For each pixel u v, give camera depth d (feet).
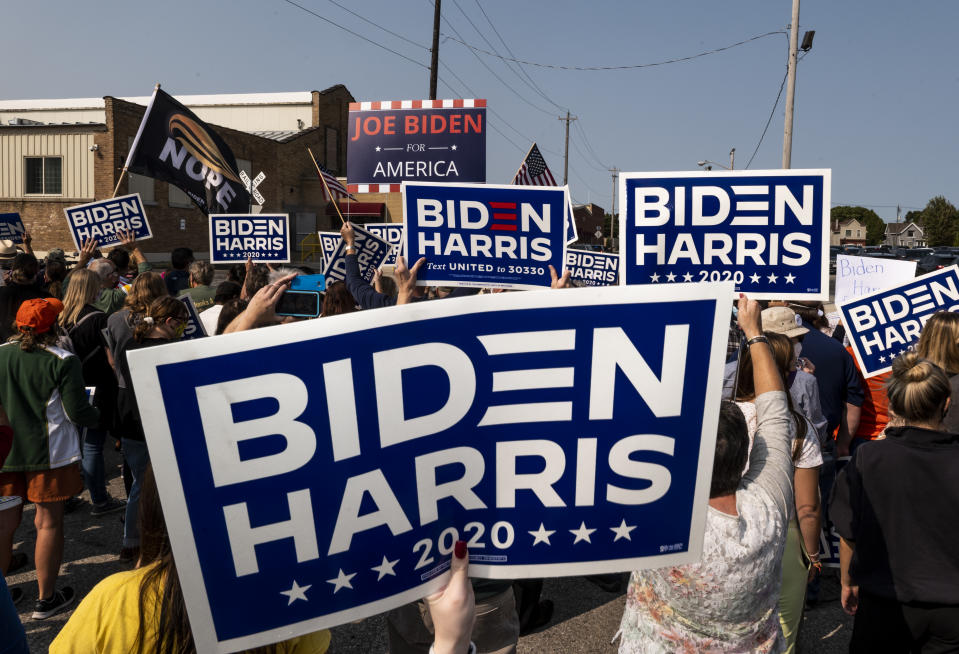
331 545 3.52
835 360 13.17
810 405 12.00
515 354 3.69
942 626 7.57
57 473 11.90
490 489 3.77
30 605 12.67
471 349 3.63
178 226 91.86
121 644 4.05
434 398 3.61
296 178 114.01
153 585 4.15
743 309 6.89
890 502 7.76
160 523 4.25
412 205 11.37
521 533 3.81
